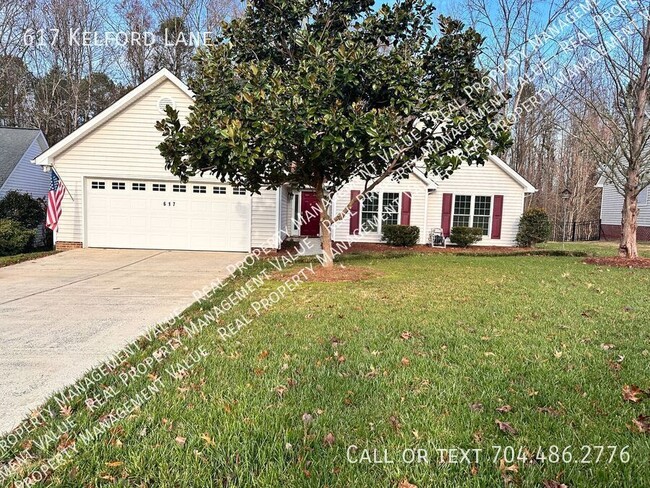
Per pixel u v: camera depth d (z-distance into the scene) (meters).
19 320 5.07
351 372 3.29
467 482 1.98
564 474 2.03
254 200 12.51
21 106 23.09
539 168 27.89
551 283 7.37
